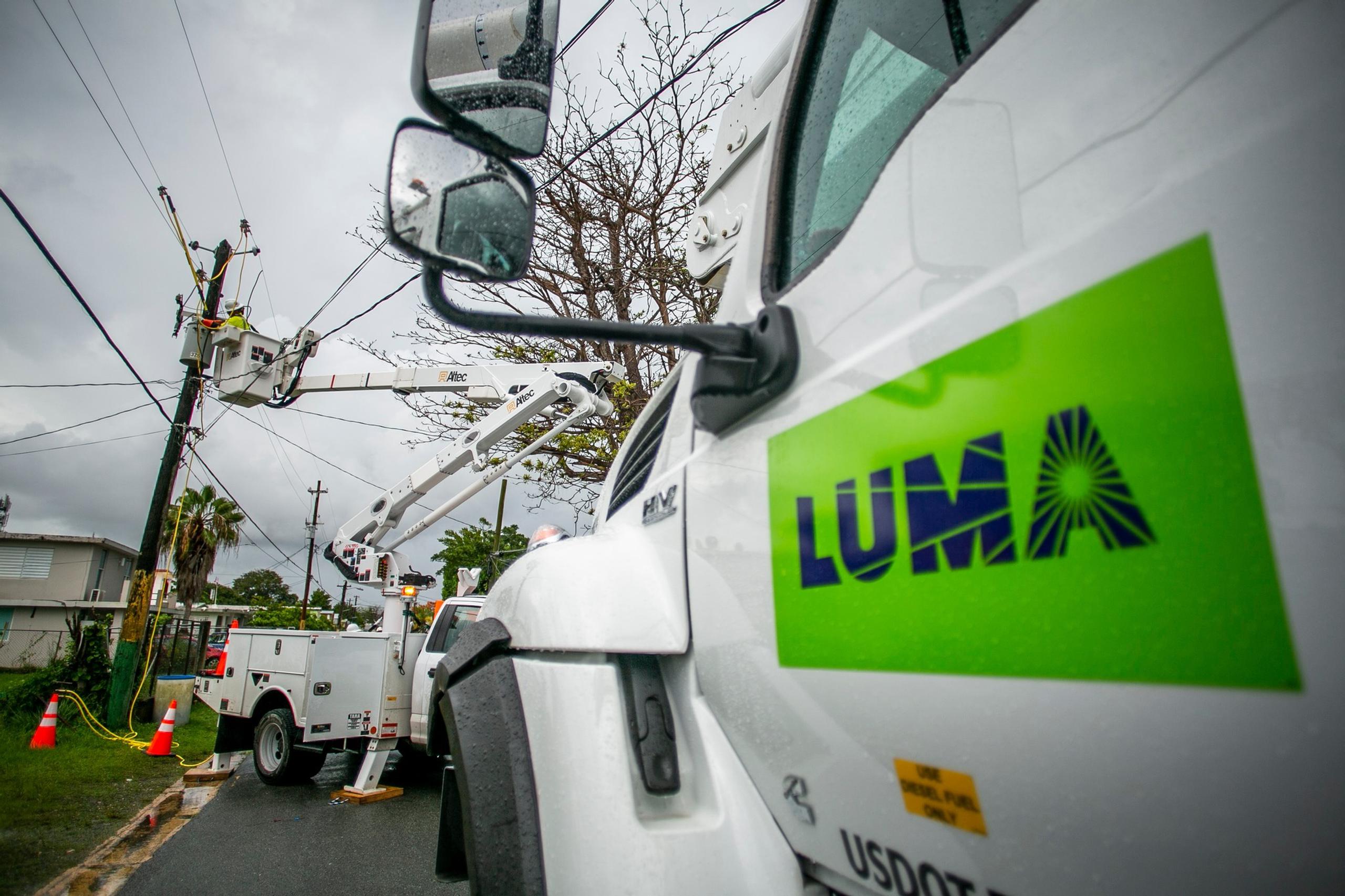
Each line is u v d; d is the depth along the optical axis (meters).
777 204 1.46
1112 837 0.67
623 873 1.20
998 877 0.79
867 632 0.92
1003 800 0.76
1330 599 0.52
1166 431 0.64
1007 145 0.88
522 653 1.70
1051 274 0.77
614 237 9.75
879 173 1.14
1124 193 0.73
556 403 7.85
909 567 0.87
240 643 8.23
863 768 0.96
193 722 12.55
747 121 2.29
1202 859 0.60
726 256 2.32
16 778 7.39
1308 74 0.61
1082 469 0.70
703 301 9.01
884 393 0.95
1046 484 0.73
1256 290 0.60
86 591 33.53
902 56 1.28
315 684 6.82
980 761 0.78
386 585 8.35
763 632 1.13
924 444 0.87
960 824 0.82
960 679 0.80
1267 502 0.56
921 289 0.94
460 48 1.24
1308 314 0.57
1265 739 0.55
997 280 0.83
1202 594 0.60
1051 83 0.85
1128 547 0.65
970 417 0.82
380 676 7.27
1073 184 0.79
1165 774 0.62
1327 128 0.58
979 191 0.90
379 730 7.14
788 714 1.08
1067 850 0.71
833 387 1.04
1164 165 0.70
